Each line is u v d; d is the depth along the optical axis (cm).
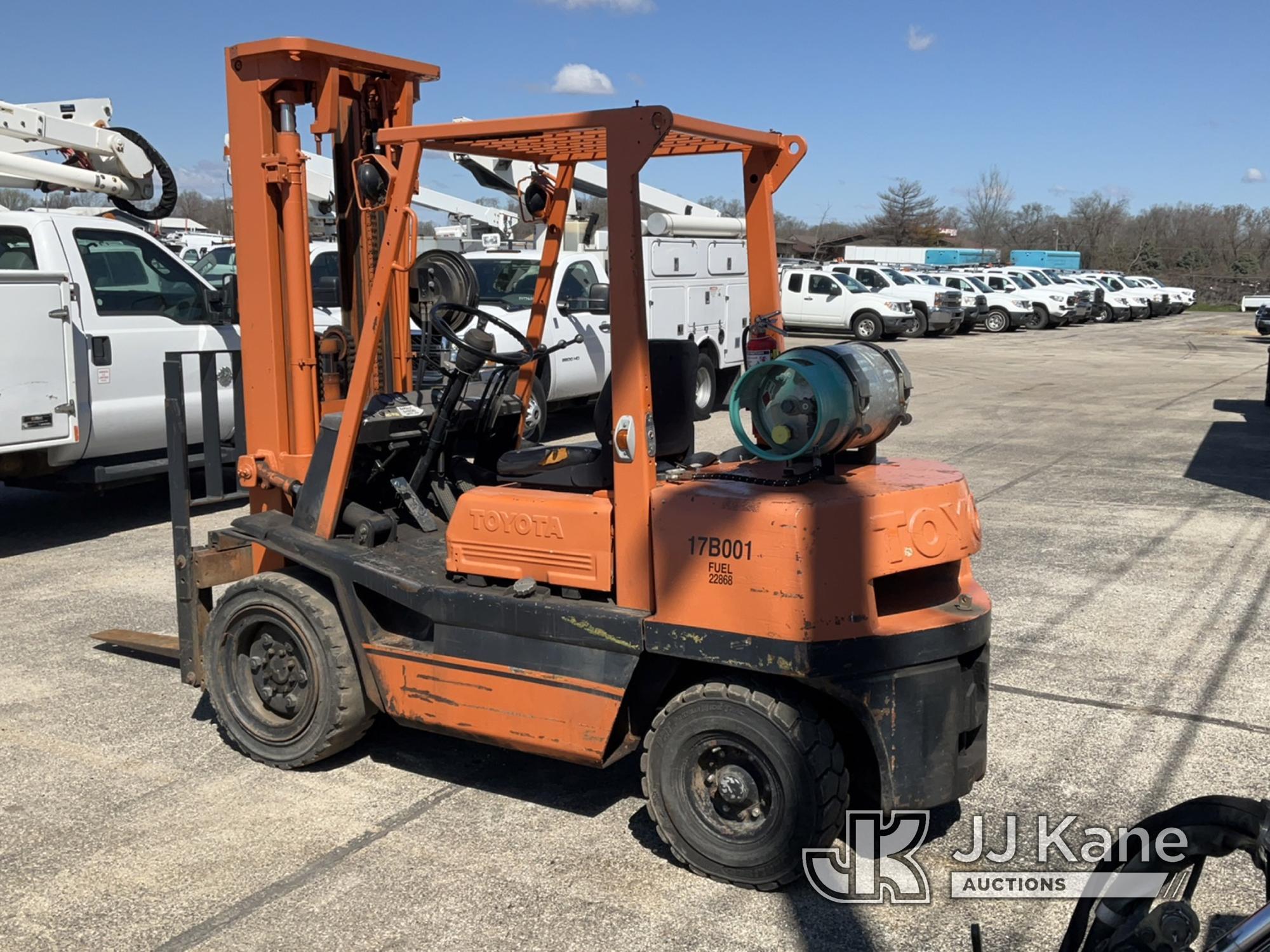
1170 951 257
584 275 1279
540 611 403
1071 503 1000
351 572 449
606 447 413
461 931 360
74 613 695
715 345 1506
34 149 1002
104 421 852
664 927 363
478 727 426
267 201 490
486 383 517
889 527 366
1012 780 467
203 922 366
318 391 521
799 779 366
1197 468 1170
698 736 383
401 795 457
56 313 796
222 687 490
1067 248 8162
